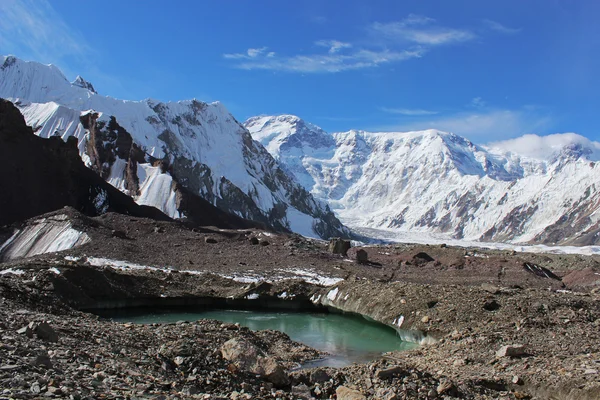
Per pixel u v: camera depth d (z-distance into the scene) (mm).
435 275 89812
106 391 16141
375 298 54438
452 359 33000
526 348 32844
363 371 27516
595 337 34281
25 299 40781
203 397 18109
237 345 26578
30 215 112188
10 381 14922
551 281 89562
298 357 36000
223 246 99250
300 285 66438
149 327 36469
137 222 107812
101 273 60906
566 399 24516
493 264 99625
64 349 21312
